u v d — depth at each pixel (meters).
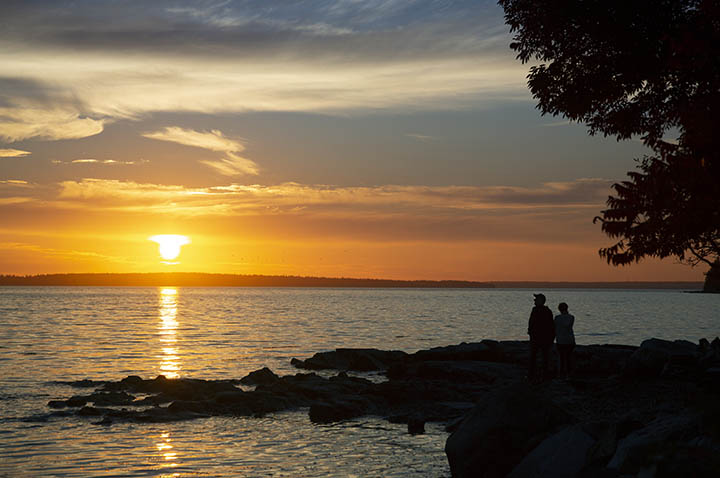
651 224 18.86
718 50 14.29
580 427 10.97
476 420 12.32
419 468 14.48
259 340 55.91
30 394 25.80
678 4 16.02
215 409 21.78
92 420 20.30
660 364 20.86
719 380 17.70
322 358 37.16
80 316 96.88
